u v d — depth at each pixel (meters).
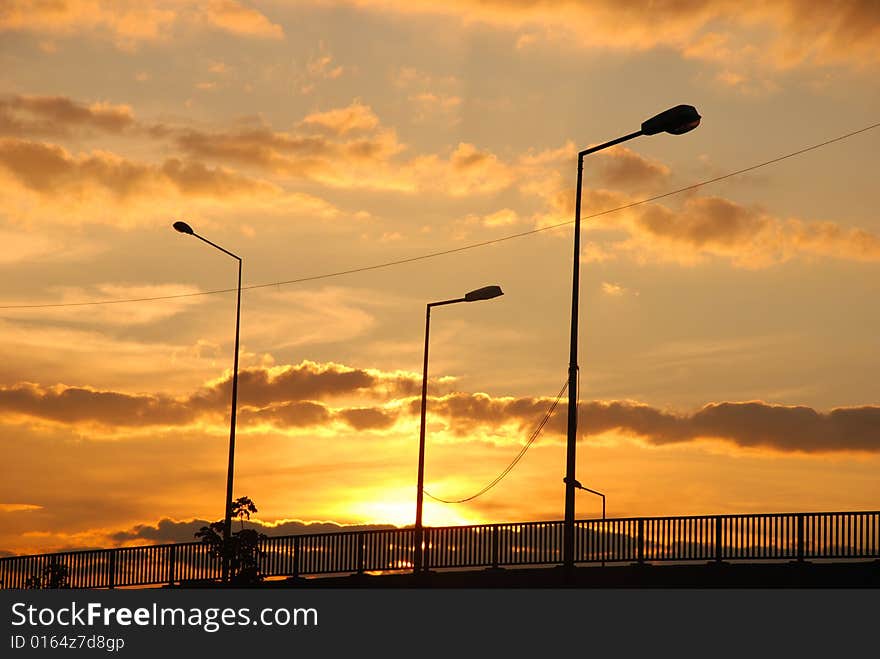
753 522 83.88
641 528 87.00
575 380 71.06
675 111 69.50
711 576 84.44
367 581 97.25
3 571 110.69
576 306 71.69
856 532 81.56
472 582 92.69
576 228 72.38
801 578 82.12
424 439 100.75
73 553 109.81
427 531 95.69
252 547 103.25
